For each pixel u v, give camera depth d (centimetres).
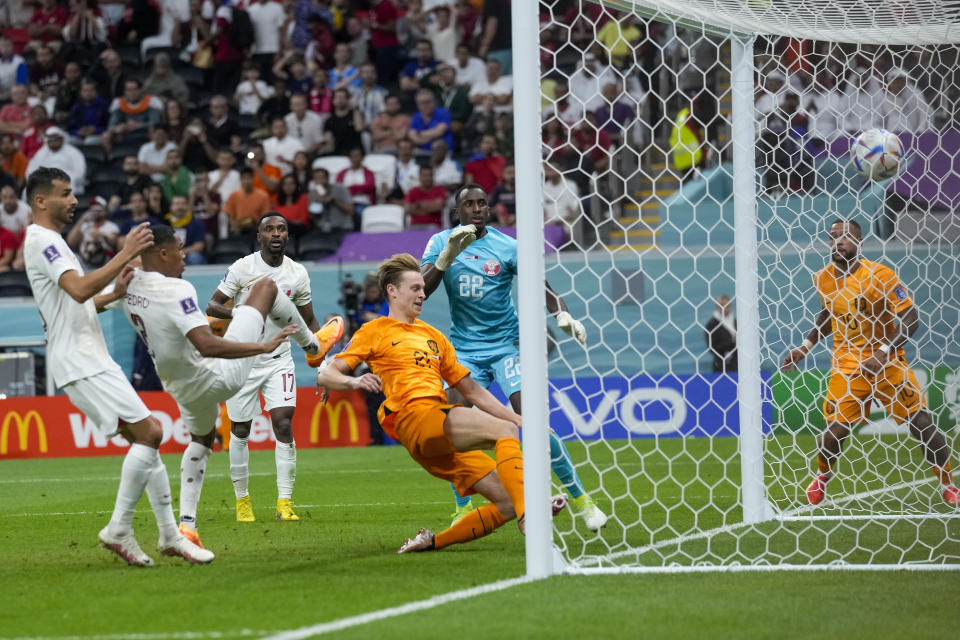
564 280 6069
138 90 7525
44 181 1973
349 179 7031
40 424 5738
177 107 7375
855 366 2955
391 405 2125
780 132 5494
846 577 1816
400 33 7938
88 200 7269
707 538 2319
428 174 6906
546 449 1870
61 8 8162
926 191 5422
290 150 7125
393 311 2166
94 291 1905
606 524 2328
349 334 6016
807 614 1517
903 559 2039
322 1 7975
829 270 3012
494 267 2541
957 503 2928
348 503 3272
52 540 2553
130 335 6091
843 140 5581
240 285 2950
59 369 1973
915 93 3316
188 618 1553
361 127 7350
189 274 6412
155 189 6819
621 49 6750
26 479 4459
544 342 1867
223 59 7906
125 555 2047
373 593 1722
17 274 6756
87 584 1870
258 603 1653
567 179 6450
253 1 7906
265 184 6938
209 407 2139
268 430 5762
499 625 1456
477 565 2005
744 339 2594
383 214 6938
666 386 5444
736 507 2888
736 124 2598
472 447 2061
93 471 4806
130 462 1995
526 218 1859
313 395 5769
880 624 1454
